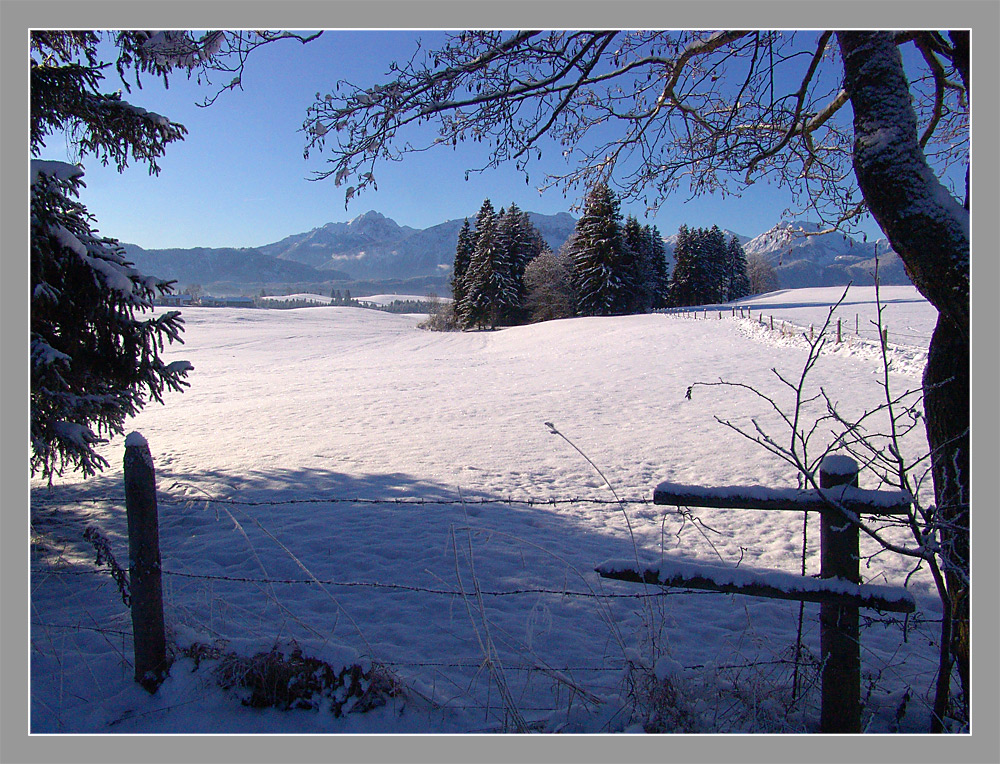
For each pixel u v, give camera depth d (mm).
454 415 15039
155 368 5484
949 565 2377
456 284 74438
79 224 5395
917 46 3322
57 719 2934
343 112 3756
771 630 4086
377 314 122062
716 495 2559
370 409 16688
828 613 2576
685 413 13648
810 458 9102
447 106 3922
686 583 2510
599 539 6141
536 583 4992
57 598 4656
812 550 5781
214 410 18000
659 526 6543
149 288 5379
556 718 2859
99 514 7195
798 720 2793
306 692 2961
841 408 12602
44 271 4723
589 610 4422
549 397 17359
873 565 5410
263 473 9383
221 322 79812
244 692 3004
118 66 4977
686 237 77562
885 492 2400
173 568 5457
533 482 8445
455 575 5188
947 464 2686
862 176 2582
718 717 2801
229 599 4641
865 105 2580
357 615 4344
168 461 10586
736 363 21547
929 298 2562
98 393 5547
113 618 4160
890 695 3084
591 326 45219
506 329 59438
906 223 2451
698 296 77688
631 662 2881
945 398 2684
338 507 7355
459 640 3898
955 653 2723
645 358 25469
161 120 5605
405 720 2896
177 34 3623
